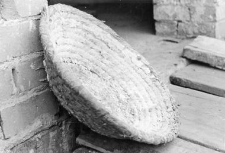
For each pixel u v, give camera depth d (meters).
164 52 1.61
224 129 1.06
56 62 0.83
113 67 1.15
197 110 1.17
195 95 1.27
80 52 1.11
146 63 1.17
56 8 1.04
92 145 1.03
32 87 0.99
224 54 1.44
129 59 1.17
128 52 1.18
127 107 1.06
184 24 1.77
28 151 1.00
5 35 0.92
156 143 0.91
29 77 0.98
